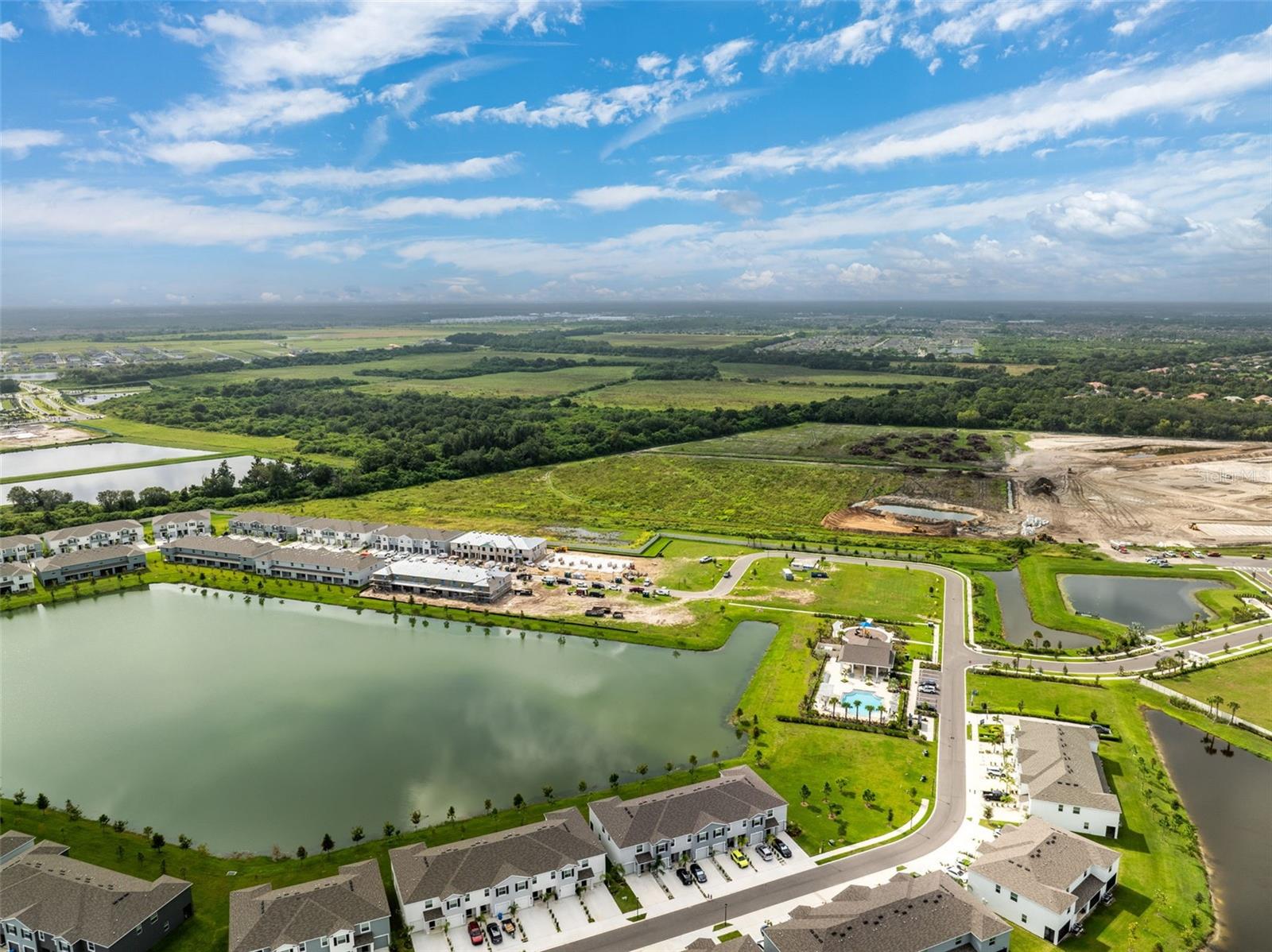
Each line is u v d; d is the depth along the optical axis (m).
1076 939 88.81
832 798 115.25
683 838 102.50
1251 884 99.06
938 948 84.25
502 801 115.44
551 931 91.62
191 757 127.81
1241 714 138.88
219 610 195.62
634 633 175.88
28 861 96.00
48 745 131.62
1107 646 166.75
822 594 199.00
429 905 91.81
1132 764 123.00
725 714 141.75
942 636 173.50
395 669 160.12
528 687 152.12
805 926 84.19
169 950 87.31
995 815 111.25
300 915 86.94
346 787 119.44
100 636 178.62
